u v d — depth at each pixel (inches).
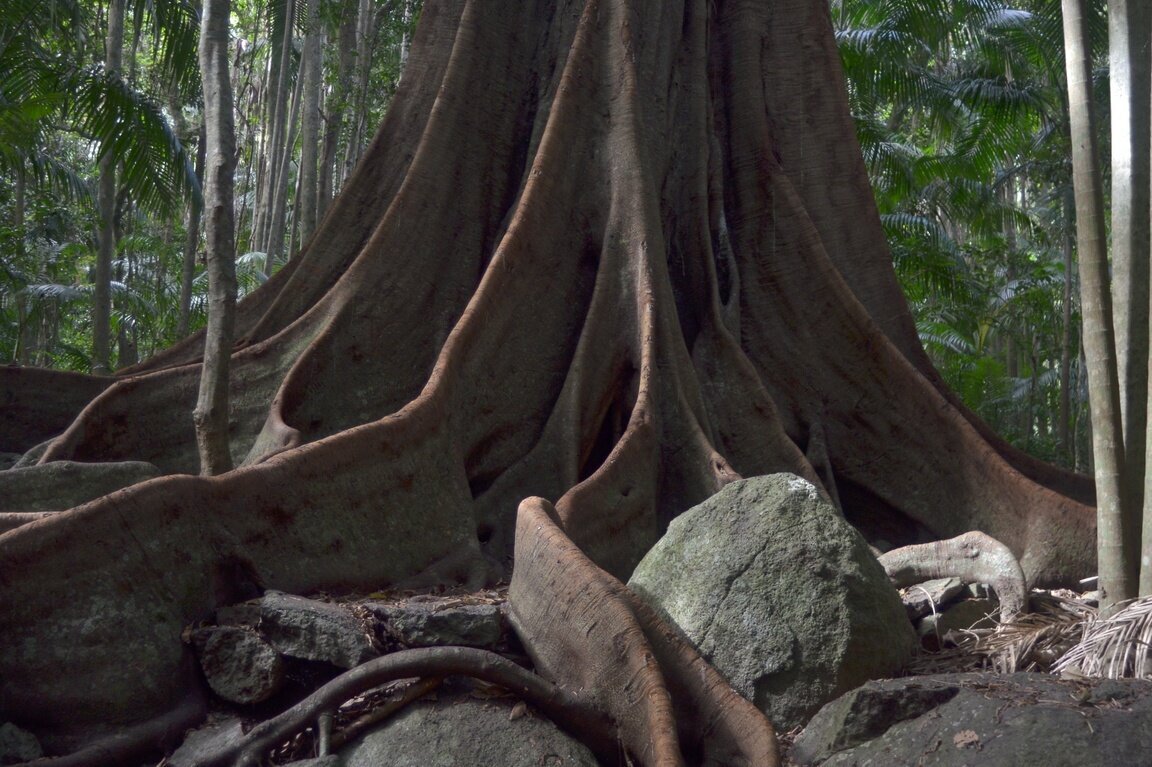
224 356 253.9
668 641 180.1
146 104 559.2
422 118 409.1
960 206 914.7
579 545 241.9
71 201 882.8
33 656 171.9
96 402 330.6
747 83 420.5
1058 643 211.8
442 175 373.1
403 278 353.7
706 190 394.3
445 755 166.4
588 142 371.6
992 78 783.1
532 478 300.8
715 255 388.2
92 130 562.9
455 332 301.6
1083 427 880.3
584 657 178.2
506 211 387.5
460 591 242.4
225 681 185.0
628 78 375.2
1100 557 216.7
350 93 663.1
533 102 405.4
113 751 169.2
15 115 590.6
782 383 365.1
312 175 639.8
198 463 340.2
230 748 169.3
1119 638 190.2
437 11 426.3
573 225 357.7
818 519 203.2
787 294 377.4
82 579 179.8
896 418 349.7
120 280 1059.3
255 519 212.1
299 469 225.0
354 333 338.0
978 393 796.0
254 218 1191.6
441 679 178.2
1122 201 237.6
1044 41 698.2
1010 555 235.3
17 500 263.6
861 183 415.8
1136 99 233.5
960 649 215.3
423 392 277.0
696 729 174.7
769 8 438.0
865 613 194.9
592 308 332.8
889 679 182.5
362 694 178.7
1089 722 152.5
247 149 1364.4
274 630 186.1
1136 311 236.2
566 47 407.2
